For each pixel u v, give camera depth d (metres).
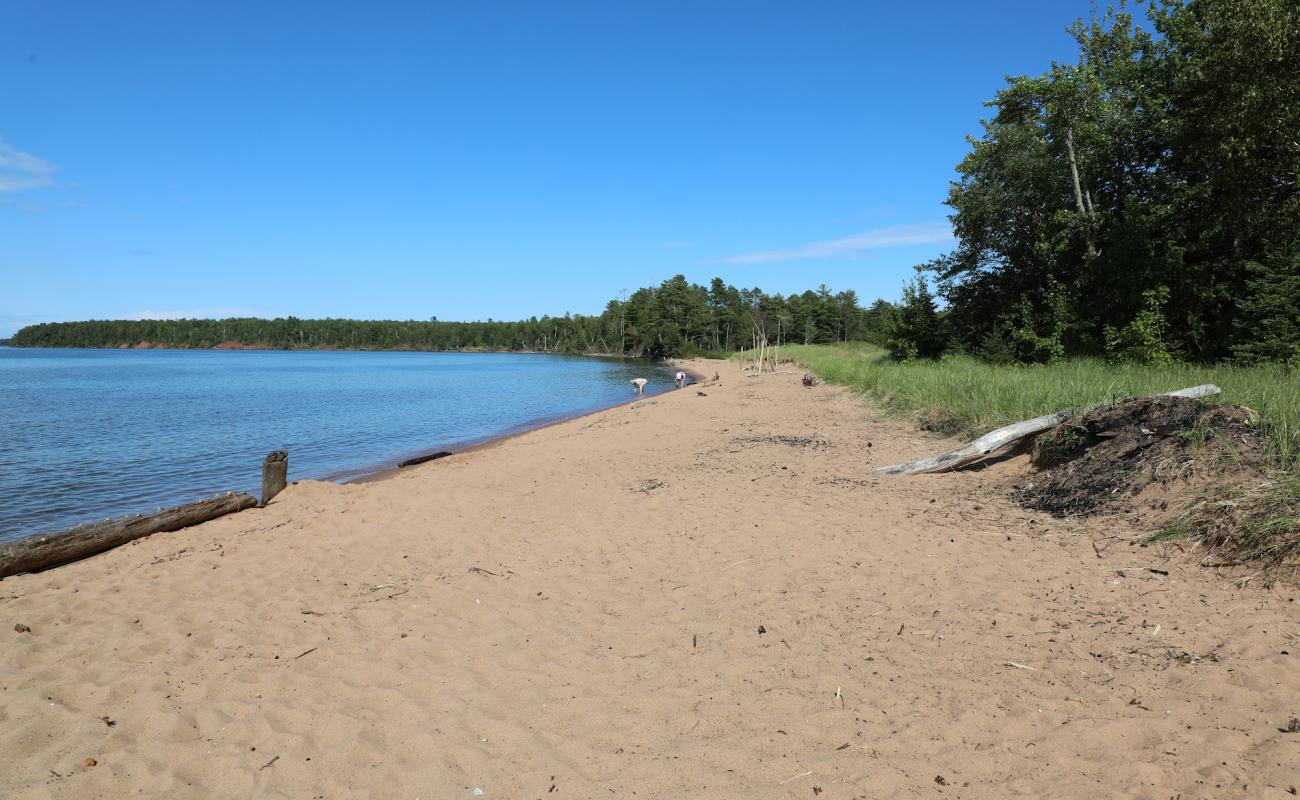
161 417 25.64
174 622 5.44
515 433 20.95
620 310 118.25
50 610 5.71
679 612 5.35
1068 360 20.20
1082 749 3.29
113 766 3.47
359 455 17.03
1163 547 5.47
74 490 13.16
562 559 6.82
